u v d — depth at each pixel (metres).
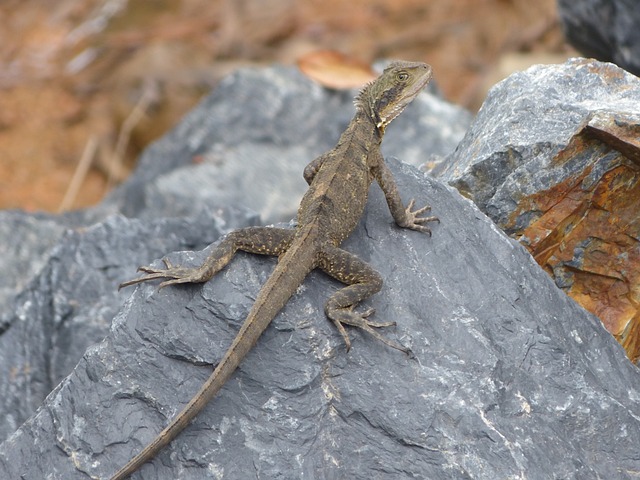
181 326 9.66
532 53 26.30
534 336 9.93
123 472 8.62
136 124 26.22
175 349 9.52
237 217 15.41
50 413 9.47
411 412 9.12
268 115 21.25
